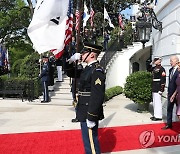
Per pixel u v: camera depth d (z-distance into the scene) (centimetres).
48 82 1171
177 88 677
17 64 1794
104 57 1585
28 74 1444
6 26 2428
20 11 2416
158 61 821
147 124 765
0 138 625
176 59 698
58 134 657
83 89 458
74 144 576
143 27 985
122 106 1135
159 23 1033
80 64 502
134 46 1830
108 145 569
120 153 523
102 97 427
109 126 743
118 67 1847
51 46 480
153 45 1230
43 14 471
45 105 1110
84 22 1836
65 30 494
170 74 705
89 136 441
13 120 833
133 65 2144
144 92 920
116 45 1834
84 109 454
